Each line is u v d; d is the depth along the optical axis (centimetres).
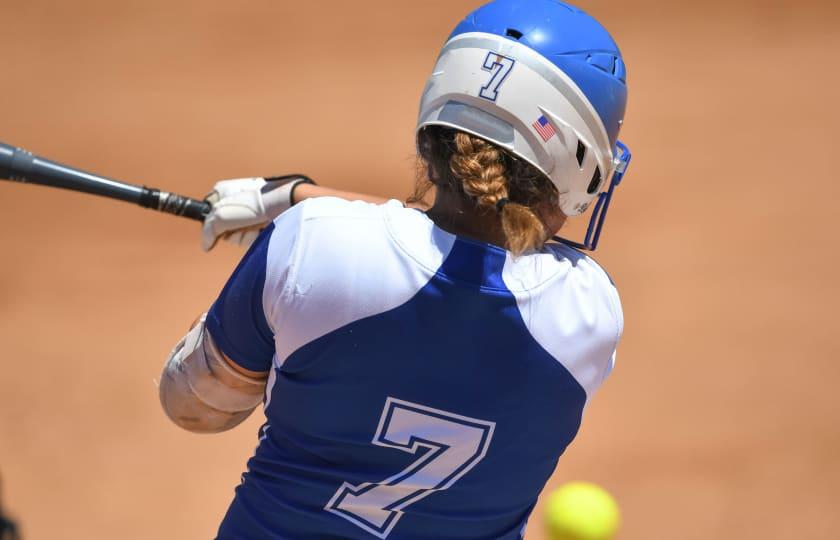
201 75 4462
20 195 3628
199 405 766
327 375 678
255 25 4791
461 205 713
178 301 3078
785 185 3756
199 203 979
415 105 4291
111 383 2673
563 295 711
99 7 4872
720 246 3400
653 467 2422
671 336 2947
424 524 717
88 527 2155
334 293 667
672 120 4178
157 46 4653
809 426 2594
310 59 4572
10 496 2217
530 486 746
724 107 4244
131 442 2433
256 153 3997
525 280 695
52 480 2291
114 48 4631
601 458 2434
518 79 686
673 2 4928
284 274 676
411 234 684
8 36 4688
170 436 2455
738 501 2342
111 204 3609
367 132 4125
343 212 688
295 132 4122
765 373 2795
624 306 3089
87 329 2922
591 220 813
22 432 2464
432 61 4553
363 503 702
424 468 699
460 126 695
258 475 727
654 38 4722
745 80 4416
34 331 2909
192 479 2309
